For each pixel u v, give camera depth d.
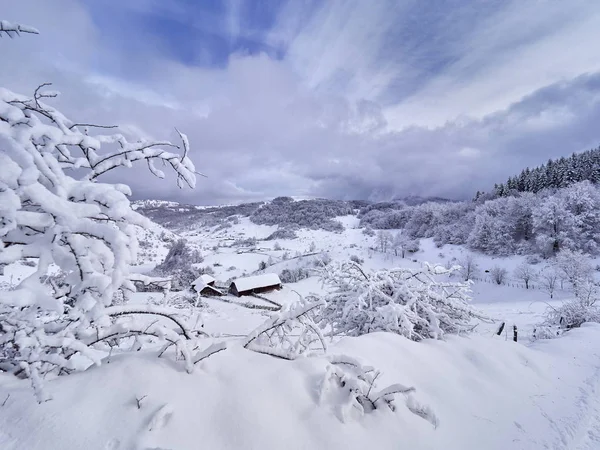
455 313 5.91
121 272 2.11
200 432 1.92
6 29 2.02
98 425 1.82
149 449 1.69
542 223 48.16
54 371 2.27
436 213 80.00
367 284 5.69
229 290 38.19
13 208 1.74
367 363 2.91
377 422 2.44
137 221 2.27
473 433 2.83
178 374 2.29
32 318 1.93
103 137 2.44
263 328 2.92
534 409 3.55
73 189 2.09
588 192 46.56
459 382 3.57
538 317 18.45
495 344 4.91
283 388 2.35
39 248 1.99
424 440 2.48
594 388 4.44
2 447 1.67
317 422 2.18
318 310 6.22
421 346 4.02
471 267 48.50
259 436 1.97
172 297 4.50
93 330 2.43
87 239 2.20
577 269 34.09
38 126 2.02
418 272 5.99
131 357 2.41
